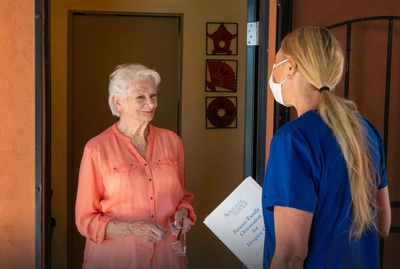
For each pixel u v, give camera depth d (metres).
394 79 2.29
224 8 3.71
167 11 3.66
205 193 3.80
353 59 2.25
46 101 2.01
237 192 1.91
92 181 2.01
